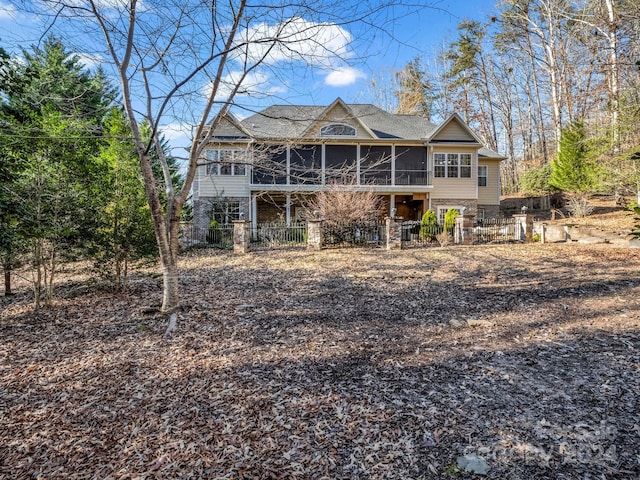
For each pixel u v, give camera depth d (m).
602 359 4.22
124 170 8.35
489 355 4.53
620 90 15.17
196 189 19.42
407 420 3.24
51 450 3.06
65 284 9.45
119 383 4.17
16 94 5.82
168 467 2.79
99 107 6.95
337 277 9.19
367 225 14.82
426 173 20.69
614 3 16.27
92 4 5.29
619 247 11.64
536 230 15.70
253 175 19.69
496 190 22.41
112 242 8.10
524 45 27.97
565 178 18.75
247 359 4.67
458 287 8.00
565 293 7.04
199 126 6.36
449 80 34.88
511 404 3.42
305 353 4.81
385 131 21.02
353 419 3.29
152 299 7.73
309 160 20.28
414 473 2.62
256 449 2.95
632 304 6.11
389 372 4.20
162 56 5.89
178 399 3.76
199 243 16.12
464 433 3.03
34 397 3.93
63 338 5.69
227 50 5.48
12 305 7.80
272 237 15.99
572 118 24.12
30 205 6.49
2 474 2.81
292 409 3.49
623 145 14.23
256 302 7.20
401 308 6.69
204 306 6.94
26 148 6.43
